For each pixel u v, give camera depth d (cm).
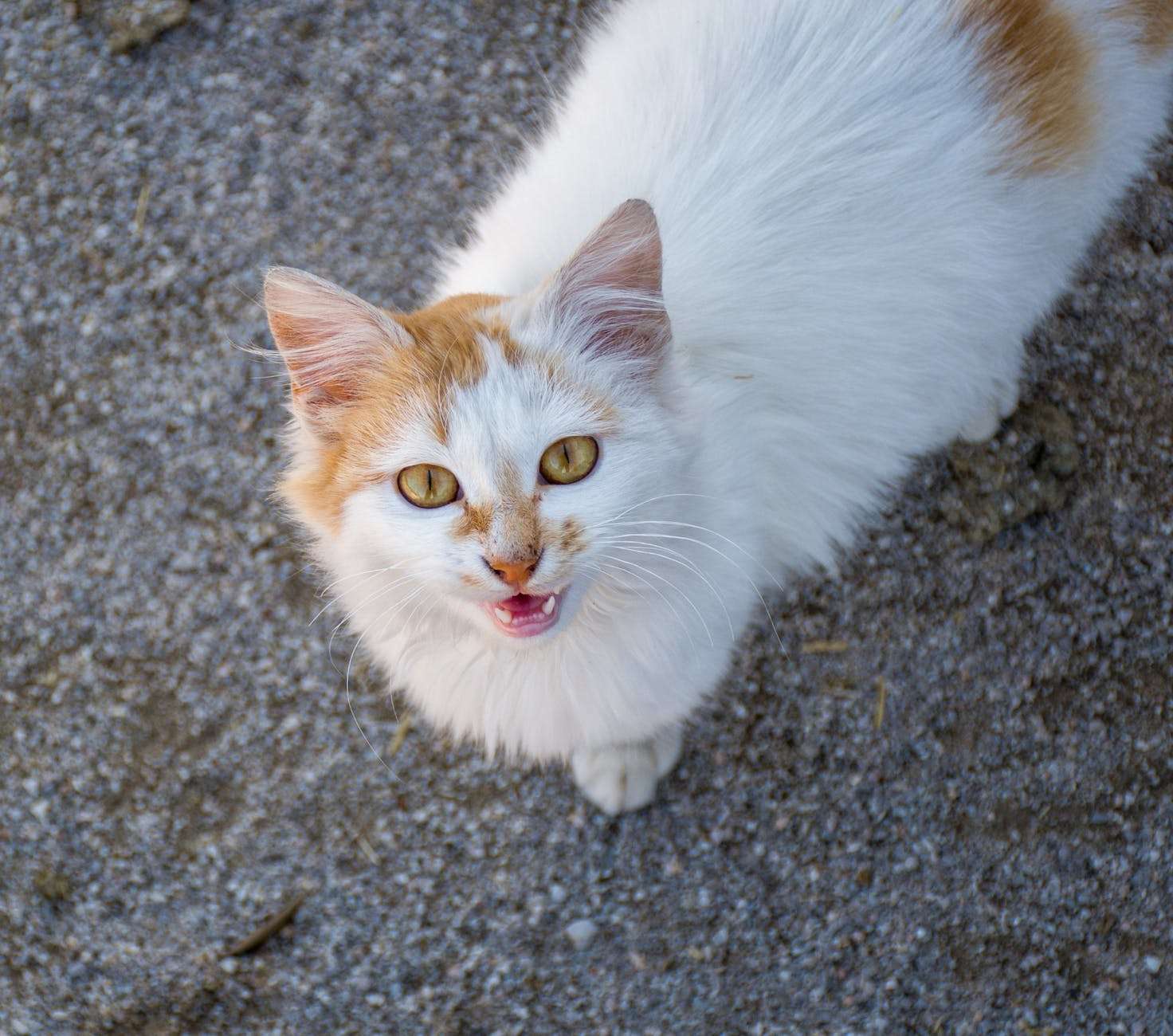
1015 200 128
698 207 126
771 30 127
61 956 137
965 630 140
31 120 145
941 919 137
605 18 140
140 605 141
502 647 124
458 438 118
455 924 138
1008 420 141
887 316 127
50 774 139
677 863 138
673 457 120
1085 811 138
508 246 128
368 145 145
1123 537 141
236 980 137
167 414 143
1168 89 133
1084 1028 136
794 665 140
